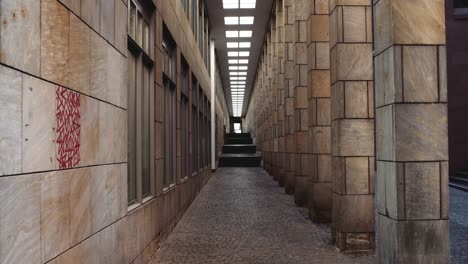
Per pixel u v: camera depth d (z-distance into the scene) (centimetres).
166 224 946
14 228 279
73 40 388
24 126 295
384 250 613
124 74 568
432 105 575
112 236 505
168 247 860
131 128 682
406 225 569
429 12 578
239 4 2475
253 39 3234
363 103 848
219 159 4172
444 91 576
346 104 848
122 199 554
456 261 732
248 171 3481
